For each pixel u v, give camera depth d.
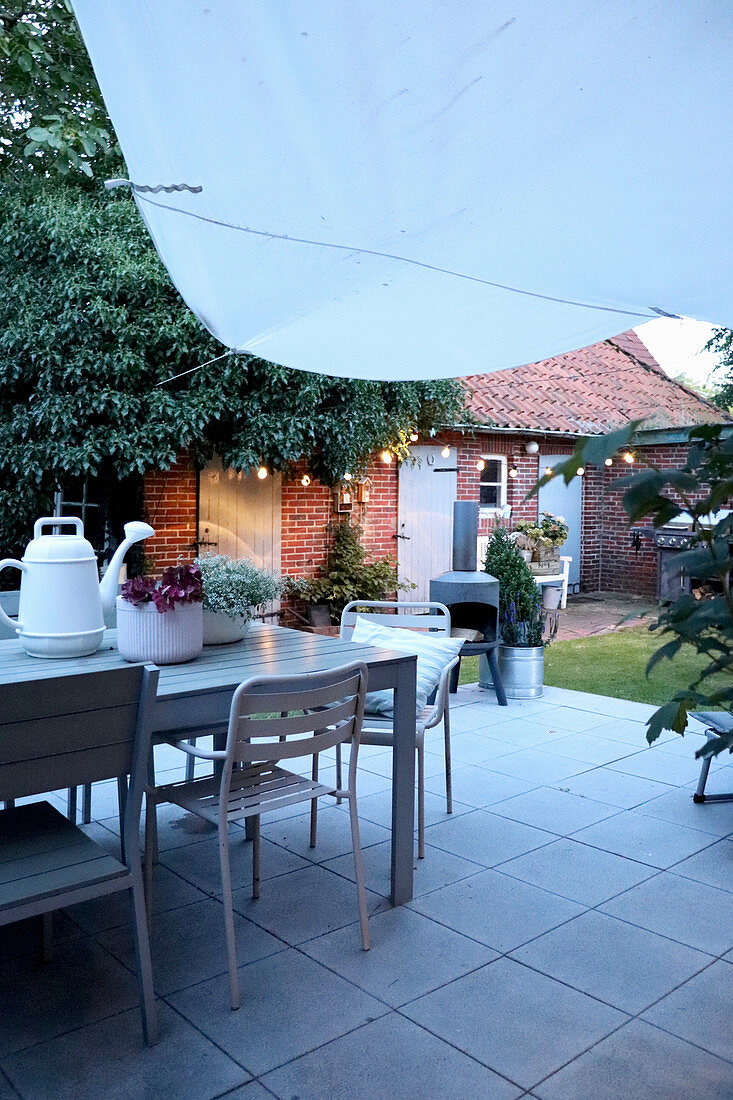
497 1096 2.19
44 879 2.24
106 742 2.34
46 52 7.75
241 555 9.02
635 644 8.81
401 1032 2.45
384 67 2.08
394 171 2.51
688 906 3.22
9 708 2.16
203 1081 2.24
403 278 3.35
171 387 7.92
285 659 3.23
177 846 3.78
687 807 4.23
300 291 3.47
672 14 1.88
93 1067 2.29
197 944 2.93
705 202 2.70
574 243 3.01
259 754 2.72
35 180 8.02
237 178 2.63
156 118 2.48
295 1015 2.53
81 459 7.42
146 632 3.04
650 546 12.38
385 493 10.18
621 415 11.84
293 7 1.94
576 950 2.90
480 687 6.83
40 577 3.04
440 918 3.12
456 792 4.45
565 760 4.98
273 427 8.05
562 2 1.84
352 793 2.93
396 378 5.16
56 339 7.43
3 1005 2.57
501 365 4.91
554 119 2.26
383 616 4.51
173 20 2.08
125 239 7.64
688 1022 2.51
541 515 11.82
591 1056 2.35
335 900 3.25
